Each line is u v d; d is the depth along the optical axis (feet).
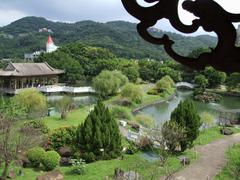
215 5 7.71
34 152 69.21
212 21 7.75
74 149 75.82
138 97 172.14
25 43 475.72
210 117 121.80
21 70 203.41
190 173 71.82
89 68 265.13
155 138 84.12
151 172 62.59
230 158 83.20
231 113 150.10
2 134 63.41
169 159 77.71
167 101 196.85
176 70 274.16
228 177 69.87
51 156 68.28
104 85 182.50
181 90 251.60
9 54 424.05
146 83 258.78
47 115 121.19
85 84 253.85
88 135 75.10
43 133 85.81
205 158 83.30
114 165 72.18
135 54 387.55
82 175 66.44
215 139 104.53
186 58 8.04
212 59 7.94
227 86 237.45
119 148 78.59
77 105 152.66
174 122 81.46
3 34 531.09
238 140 104.99
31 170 67.67
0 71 200.13
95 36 474.08
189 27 7.79
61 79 246.88
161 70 264.31
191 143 86.43
